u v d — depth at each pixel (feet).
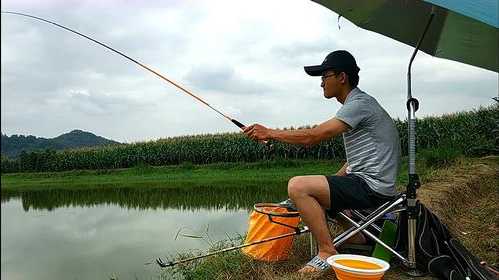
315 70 10.66
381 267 9.08
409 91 10.26
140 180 67.21
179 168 73.20
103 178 73.77
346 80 10.50
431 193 19.67
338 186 9.95
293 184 10.11
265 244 11.42
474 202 21.71
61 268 18.54
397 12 11.32
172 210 35.78
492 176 27.12
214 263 12.54
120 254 20.27
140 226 28.37
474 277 9.48
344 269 8.76
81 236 25.90
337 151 64.13
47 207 43.37
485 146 38.32
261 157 69.31
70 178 78.02
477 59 11.99
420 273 10.14
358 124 10.12
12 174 85.61
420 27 11.55
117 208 39.83
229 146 71.92
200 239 22.22
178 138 83.71
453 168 29.89
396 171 10.34
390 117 10.59
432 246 10.04
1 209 42.50
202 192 48.34
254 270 11.14
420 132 54.39
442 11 10.62
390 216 11.87
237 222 27.27
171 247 20.77
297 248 12.39
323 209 10.25
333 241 10.42
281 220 11.23
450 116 55.01
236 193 45.68
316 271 9.86
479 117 46.32
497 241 13.34
